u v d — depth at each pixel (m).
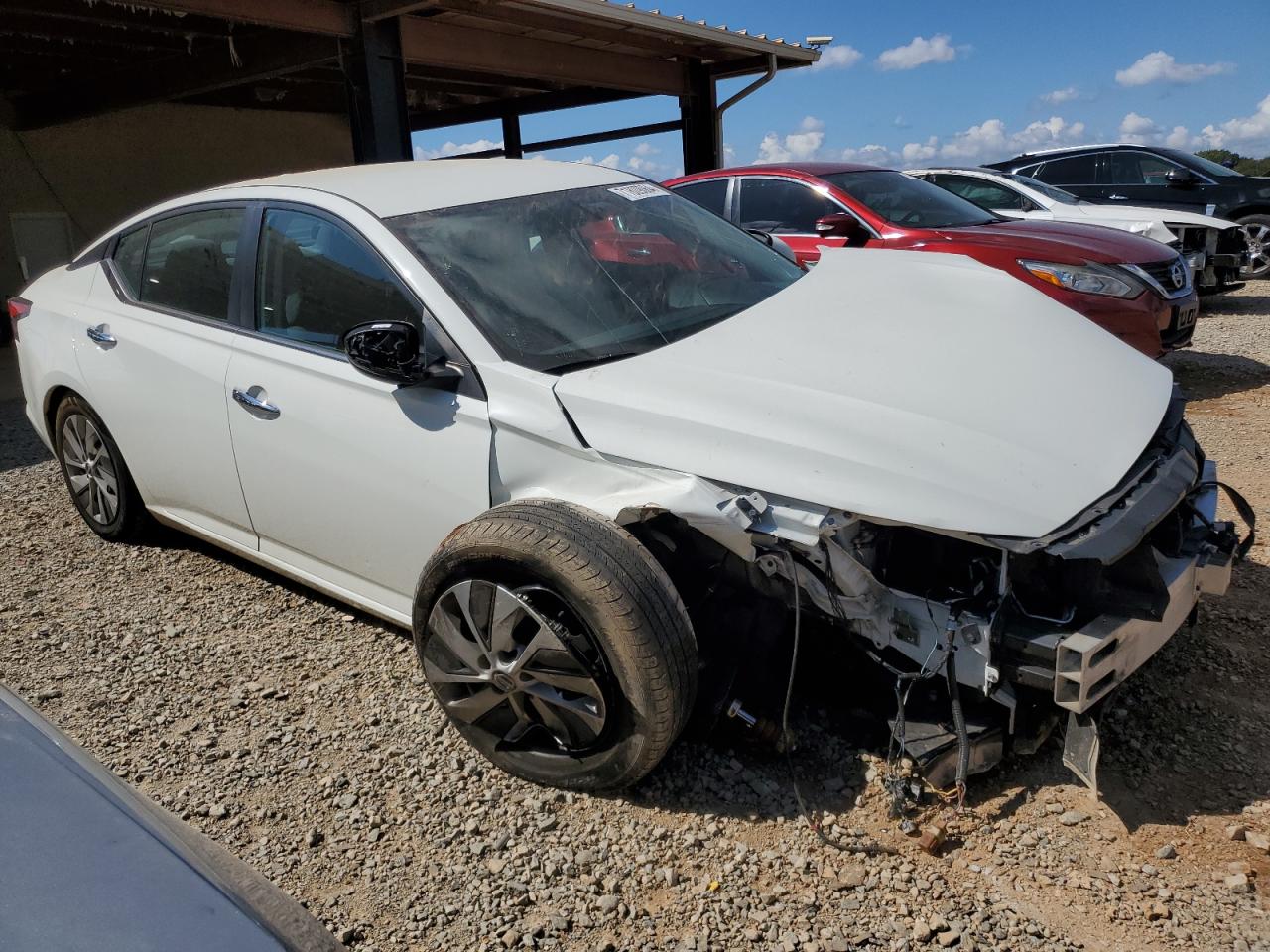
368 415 3.05
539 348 2.90
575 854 2.48
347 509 3.20
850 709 2.81
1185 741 2.77
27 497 5.43
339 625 3.73
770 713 2.79
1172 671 3.10
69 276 4.49
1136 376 2.98
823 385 2.66
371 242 3.15
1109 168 12.63
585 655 2.49
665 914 2.28
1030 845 2.41
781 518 2.37
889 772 2.58
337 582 3.43
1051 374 2.85
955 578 2.46
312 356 3.24
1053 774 2.66
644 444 2.55
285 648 3.59
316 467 3.23
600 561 2.41
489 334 2.90
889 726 2.56
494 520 2.59
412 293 3.01
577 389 2.69
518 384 2.75
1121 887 2.28
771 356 2.84
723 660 2.75
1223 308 10.54
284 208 3.48
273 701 3.25
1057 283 6.06
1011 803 2.56
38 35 8.49
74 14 7.86
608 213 3.61
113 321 4.05
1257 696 2.96
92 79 10.61
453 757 2.90
